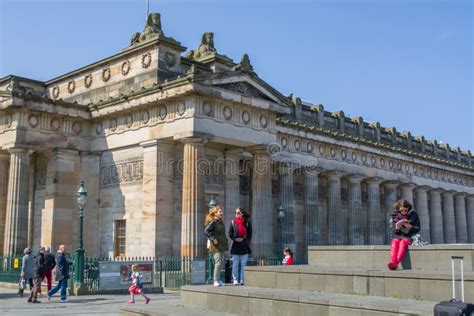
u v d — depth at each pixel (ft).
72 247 177.37
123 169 176.65
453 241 322.96
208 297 77.77
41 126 174.40
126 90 180.96
